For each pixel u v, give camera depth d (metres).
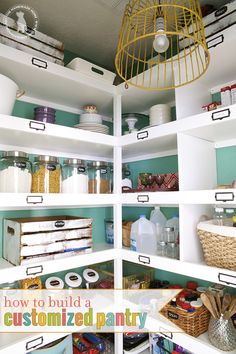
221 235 0.96
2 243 1.29
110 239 1.61
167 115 1.33
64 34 1.49
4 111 1.02
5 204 0.99
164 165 1.60
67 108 1.63
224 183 1.30
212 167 1.31
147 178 1.42
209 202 1.00
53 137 1.19
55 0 1.22
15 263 1.11
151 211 1.59
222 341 0.97
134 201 1.31
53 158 1.25
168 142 1.34
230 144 1.28
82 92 1.42
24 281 1.16
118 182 1.42
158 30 0.70
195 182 1.20
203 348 1.00
